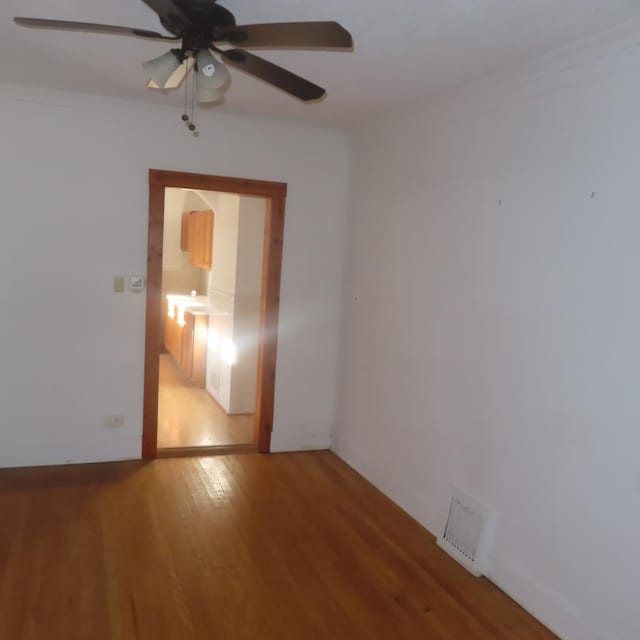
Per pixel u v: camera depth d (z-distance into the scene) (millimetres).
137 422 4023
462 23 2180
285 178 4168
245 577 2709
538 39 2289
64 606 2400
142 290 3906
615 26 2127
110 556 2803
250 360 5293
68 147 3633
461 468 3043
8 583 2533
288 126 4117
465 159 3006
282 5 2094
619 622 2172
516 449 2670
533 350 2572
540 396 2535
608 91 2215
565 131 2404
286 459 4293
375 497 3703
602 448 2244
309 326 4383
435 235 3252
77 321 3787
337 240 4375
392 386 3680
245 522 3258
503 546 2744
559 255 2434
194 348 6199
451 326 3113
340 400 4426
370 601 2592
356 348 4160
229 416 5242
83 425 3896
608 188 2217
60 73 3154
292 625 2387
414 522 3385
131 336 3920
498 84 2748
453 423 3100
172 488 3629
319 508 3500
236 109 3740
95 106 3645
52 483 3584
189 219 7566
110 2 2193
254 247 5176
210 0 1719
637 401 2109
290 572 2781
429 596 2656
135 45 2670
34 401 3764
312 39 1786
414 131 3453
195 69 2004
